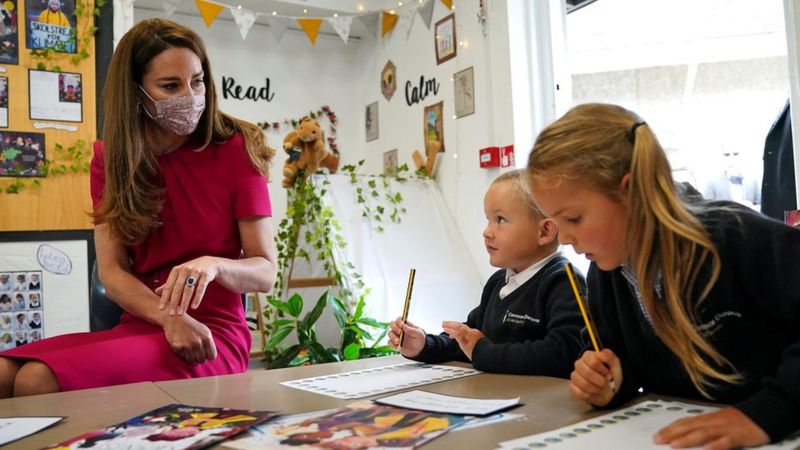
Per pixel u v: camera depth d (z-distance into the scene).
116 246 1.42
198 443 0.61
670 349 0.78
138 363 1.17
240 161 1.48
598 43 3.15
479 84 3.19
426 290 3.02
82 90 2.90
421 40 3.68
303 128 3.07
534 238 1.28
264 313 3.35
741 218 0.73
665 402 0.76
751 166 2.84
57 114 2.84
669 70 3.04
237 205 1.46
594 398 0.73
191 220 1.42
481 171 3.19
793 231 0.70
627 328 0.85
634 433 0.62
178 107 1.37
